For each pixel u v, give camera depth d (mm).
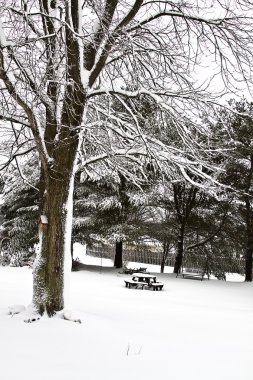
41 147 8734
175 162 9320
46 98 8688
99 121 9414
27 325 7664
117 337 7547
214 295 17938
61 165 8711
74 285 17359
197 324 9992
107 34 8367
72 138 8734
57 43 8383
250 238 24500
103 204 23750
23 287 14617
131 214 25219
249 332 9438
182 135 10125
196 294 17859
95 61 9047
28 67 8031
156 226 26016
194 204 25516
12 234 27328
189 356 6832
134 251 38906
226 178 23000
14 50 7613
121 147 10648
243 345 7992
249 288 20984
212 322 10492
